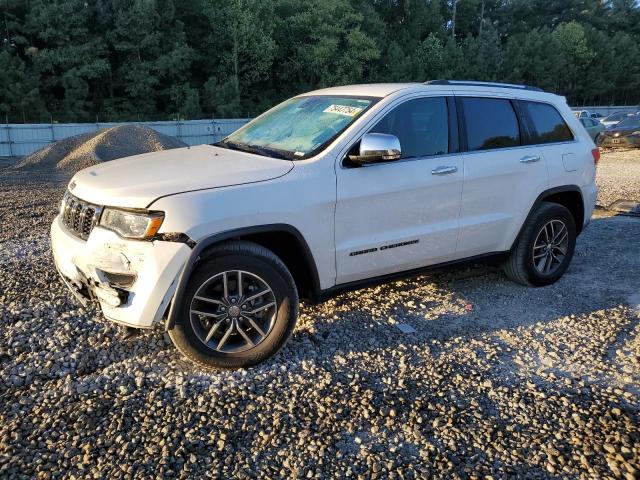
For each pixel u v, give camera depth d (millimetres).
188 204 3344
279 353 3910
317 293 3959
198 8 52375
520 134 5004
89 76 43906
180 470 2758
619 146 20500
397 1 67312
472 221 4621
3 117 41812
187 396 3381
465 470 2795
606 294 5125
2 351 3811
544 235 5207
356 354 3936
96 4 45750
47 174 14820
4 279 5145
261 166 3773
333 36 52562
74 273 3586
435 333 4293
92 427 3064
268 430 3082
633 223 7980
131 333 4102
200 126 36375
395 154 3812
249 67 51344
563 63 67875
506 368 3785
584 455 2904
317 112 4461
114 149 16891
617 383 3600
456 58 60875
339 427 3121
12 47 44750
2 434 2982
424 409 3297
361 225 4012
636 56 77312
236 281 3590
